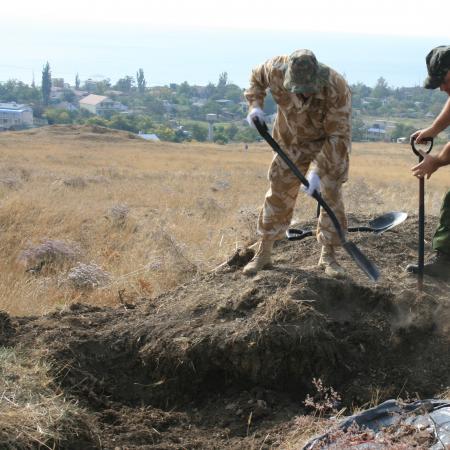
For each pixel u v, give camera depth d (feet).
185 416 14.88
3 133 195.21
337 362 15.24
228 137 442.91
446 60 15.33
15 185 49.62
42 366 15.10
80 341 16.14
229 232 30.55
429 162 15.97
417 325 15.83
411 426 12.12
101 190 52.60
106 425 14.21
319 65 15.24
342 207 17.01
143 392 15.66
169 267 24.72
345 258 18.84
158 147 183.11
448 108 15.70
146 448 13.46
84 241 31.17
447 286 17.24
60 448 12.98
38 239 30.12
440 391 14.75
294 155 16.78
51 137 189.88
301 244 20.48
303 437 13.14
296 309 15.42
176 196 49.80
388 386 14.96
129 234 32.53
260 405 14.67
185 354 15.40
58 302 22.20
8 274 25.38
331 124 15.89
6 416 12.85
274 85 16.03
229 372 15.42
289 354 15.08
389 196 48.08
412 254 19.72
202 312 16.46
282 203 17.26
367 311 16.33
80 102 650.02
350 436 11.91
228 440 13.97
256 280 16.84
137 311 17.67
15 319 17.60
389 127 505.25
